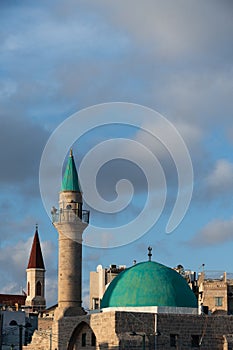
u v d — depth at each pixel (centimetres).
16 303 16800
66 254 9488
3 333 12619
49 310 15925
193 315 8050
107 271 13162
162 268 8638
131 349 7625
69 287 9400
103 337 7856
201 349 7988
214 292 11562
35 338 9356
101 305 8762
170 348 7844
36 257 18050
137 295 8300
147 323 7806
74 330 8519
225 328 8144
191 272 12862
